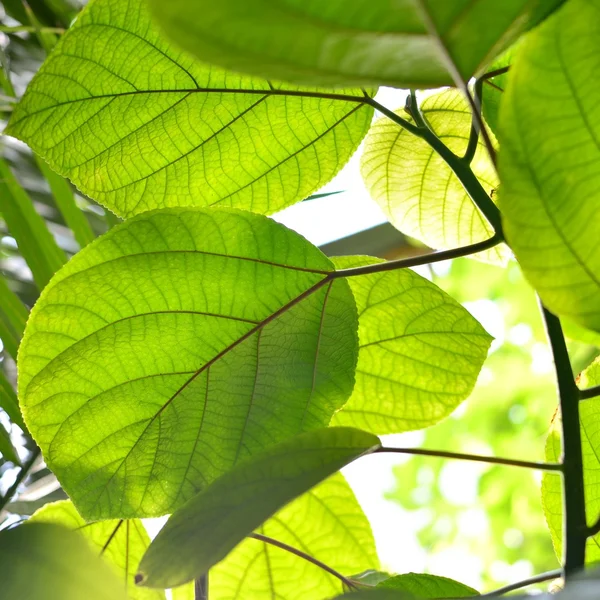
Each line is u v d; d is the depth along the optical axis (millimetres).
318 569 1012
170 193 898
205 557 751
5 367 1153
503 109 715
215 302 863
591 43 709
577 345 1578
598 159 718
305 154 898
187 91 865
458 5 706
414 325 952
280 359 868
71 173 880
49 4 1233
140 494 856
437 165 966
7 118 1209
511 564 3420
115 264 851
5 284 1141
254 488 767
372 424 974
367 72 726
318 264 858
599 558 889
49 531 723
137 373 861
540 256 734
